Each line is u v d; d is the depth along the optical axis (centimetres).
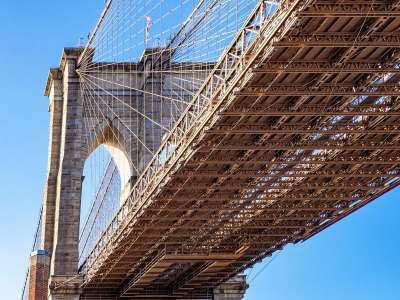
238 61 5131
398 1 4419
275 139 6212
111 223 8825
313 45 4719
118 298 10250
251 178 7044
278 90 5278
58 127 10681
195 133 5997
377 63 5075
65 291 9706
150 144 10181
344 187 7262
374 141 6350
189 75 10181
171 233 8281
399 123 6016
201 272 9438
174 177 6788
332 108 5644
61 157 10275
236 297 10331
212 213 7856
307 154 6638
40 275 9844
